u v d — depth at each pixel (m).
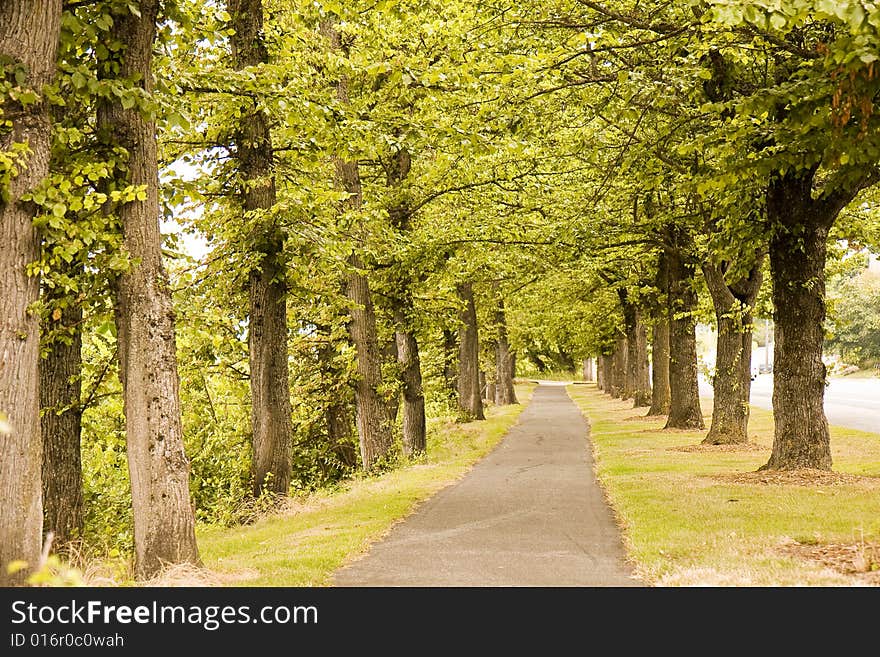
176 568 8.74
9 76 7.68
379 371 21.77
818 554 9.01
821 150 11.31
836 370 19.34
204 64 13.39
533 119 16.27
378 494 15.92
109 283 9.75
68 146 9.80
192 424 22.91
